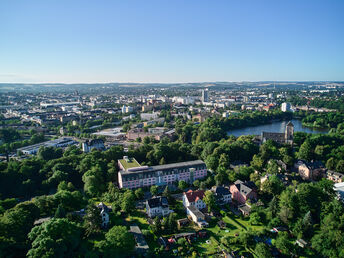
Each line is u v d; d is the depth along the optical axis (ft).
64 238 523.70
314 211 642.63
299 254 549.54
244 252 555.69
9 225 532.73
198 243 590.96
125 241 529.45
